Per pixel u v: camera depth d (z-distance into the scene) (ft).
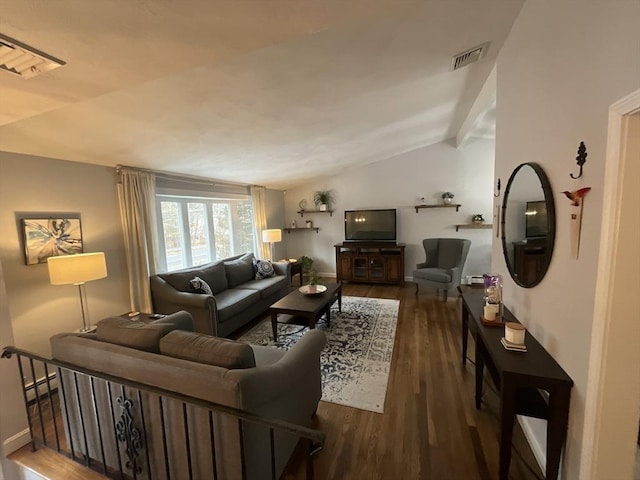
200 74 6.14
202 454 4.80
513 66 6.97
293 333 12.10
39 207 8.37
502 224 7.73
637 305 3.53
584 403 4.12
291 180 19.93
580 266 4.24
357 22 5.41
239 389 4.32
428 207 18.67
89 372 5.08
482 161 17.85
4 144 7.41
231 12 3.29
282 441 5.62
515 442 6.33
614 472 3.91
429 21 5.87
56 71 4.10
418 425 6.79
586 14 4.03
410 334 11.63
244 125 9.28
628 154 3.32
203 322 10.84
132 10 3.06
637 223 3.40
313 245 22.31
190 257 15.03
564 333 4.73
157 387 4.72
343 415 7.18
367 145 15.15
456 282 15.74
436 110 12.12
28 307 8.11
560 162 4.83
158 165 11.49
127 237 10.64
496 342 5.75
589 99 3.98
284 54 6.01
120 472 5.48
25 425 6.49
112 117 7.23
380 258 18.83
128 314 10.25
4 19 3.00
